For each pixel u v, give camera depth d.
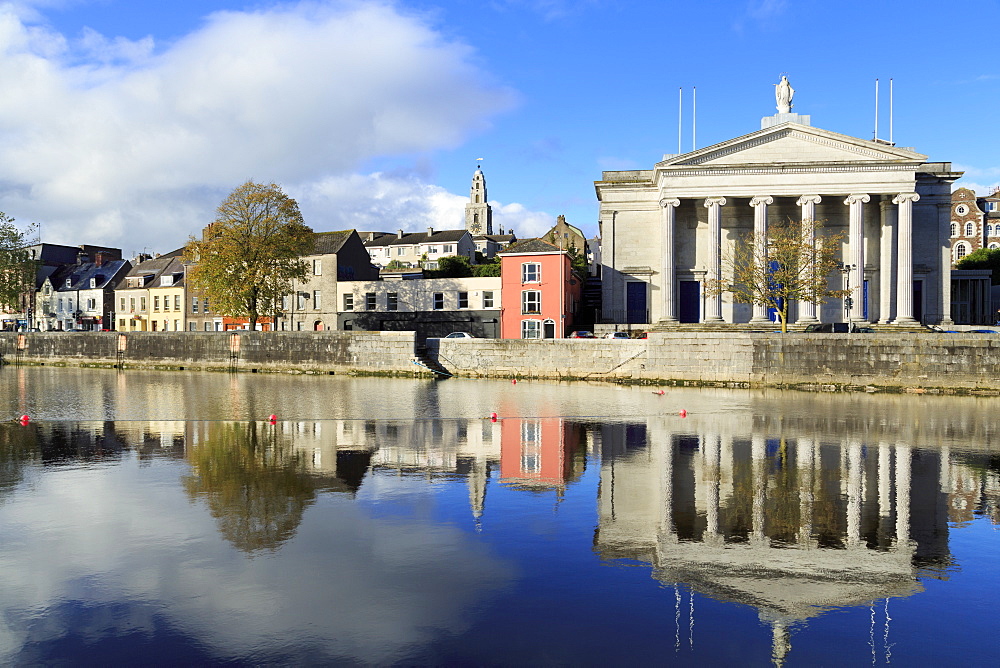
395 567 9.93
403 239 125.75
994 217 105.44
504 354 51.72
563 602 8.73
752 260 52.78
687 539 11.28
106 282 96.56
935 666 7.17
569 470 16.80
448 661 7.24
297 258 64.75
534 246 63.12
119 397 36.25
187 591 9.02
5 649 7.45
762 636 7.82
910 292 54.56
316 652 7.42
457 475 16.12
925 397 36.88
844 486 15.10
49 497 13.80
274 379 51.94
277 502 13.50
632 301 63.75
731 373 43.47
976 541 11.27
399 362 54.38
